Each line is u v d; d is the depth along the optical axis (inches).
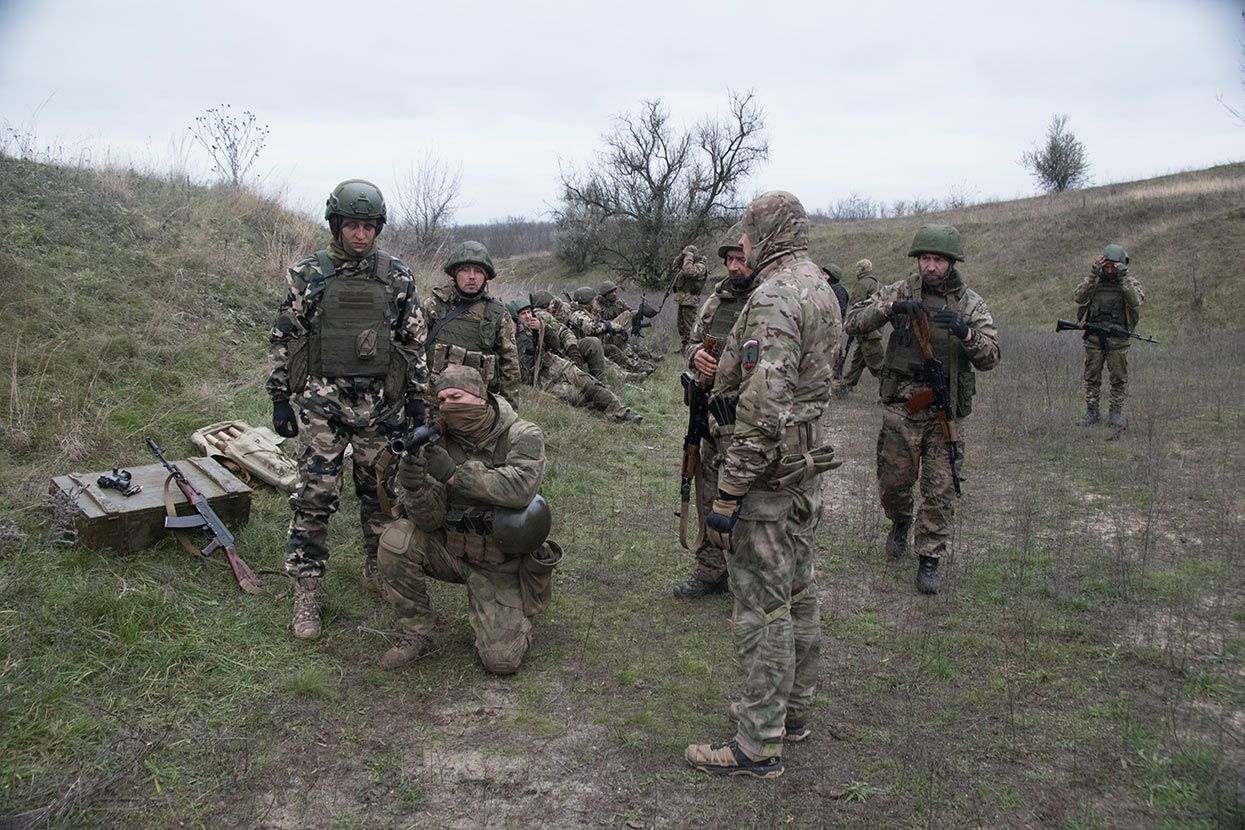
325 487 162.9
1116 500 263.1
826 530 240.5
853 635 174.1
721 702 147.6
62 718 125.5
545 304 420.8
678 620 179.9
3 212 293.1
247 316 311.0
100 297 272.4
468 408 147.8
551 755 130.6
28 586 149.2
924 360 197.2
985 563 211.8
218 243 353.7
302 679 142.6
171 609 155.5
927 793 120.6
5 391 209.8
